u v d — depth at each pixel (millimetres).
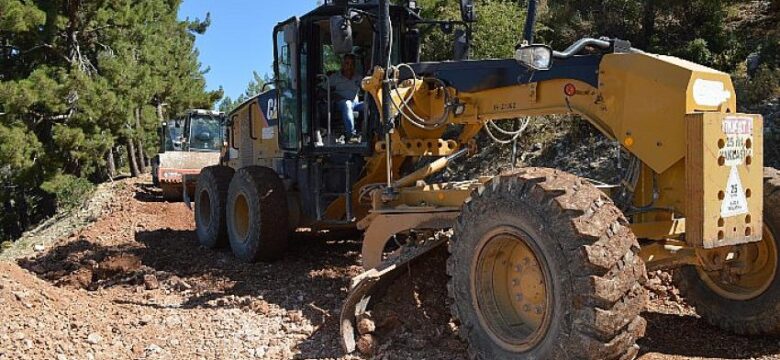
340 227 8836
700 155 4078
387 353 4840
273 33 8602
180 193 16922
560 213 3934
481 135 11984
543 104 5223
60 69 22844
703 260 4609
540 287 4301
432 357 4781
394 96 6066
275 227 8367
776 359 4645
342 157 8078
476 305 4488
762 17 12742
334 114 8055
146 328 5727
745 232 4242
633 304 3842
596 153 9836
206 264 8891
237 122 10859
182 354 5105
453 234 4707
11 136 21531
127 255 9320
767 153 8344
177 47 30078
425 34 8562
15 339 5043
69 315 5828
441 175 11914
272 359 4965
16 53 24016
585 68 4902
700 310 5359
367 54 8094
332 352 5027
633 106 4586
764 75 9492
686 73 4320
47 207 27594
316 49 8023
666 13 12898
